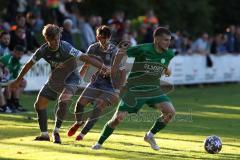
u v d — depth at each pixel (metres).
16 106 32.03
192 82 53.84
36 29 47.06
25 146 20.50
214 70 56.53
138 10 70.69
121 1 69.75
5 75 31.30
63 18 48.38
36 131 24.25
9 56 31.38
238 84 58.22
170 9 74.56
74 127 22.03
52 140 22.00
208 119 30.80
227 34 59.22
